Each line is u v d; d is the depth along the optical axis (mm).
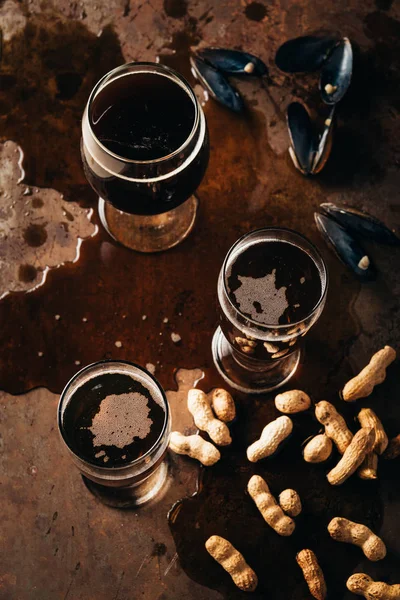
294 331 596
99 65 730
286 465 657
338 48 734
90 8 740
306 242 626
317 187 710
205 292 686
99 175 609
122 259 691
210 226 700
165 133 625
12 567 637
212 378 673
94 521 645
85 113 604
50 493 649
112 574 637
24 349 673
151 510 647
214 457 643
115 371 627
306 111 719
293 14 744
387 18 743
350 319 686
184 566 640
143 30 738
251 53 735
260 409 668
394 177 714
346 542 643
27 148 711
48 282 686
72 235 696
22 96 722
